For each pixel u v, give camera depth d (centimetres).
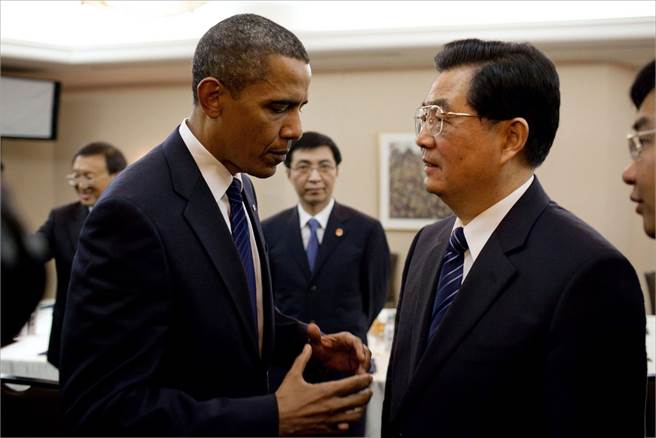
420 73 479
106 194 101
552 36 365
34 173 550
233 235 115
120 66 447
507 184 105
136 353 94
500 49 103
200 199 106
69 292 99
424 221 486
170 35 404
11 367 249
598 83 451
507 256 100
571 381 89
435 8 371
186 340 102
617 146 463
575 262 93
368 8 378
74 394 94
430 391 101
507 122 101
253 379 109
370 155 493
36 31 411
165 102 537
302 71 103
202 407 94
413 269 126
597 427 89
